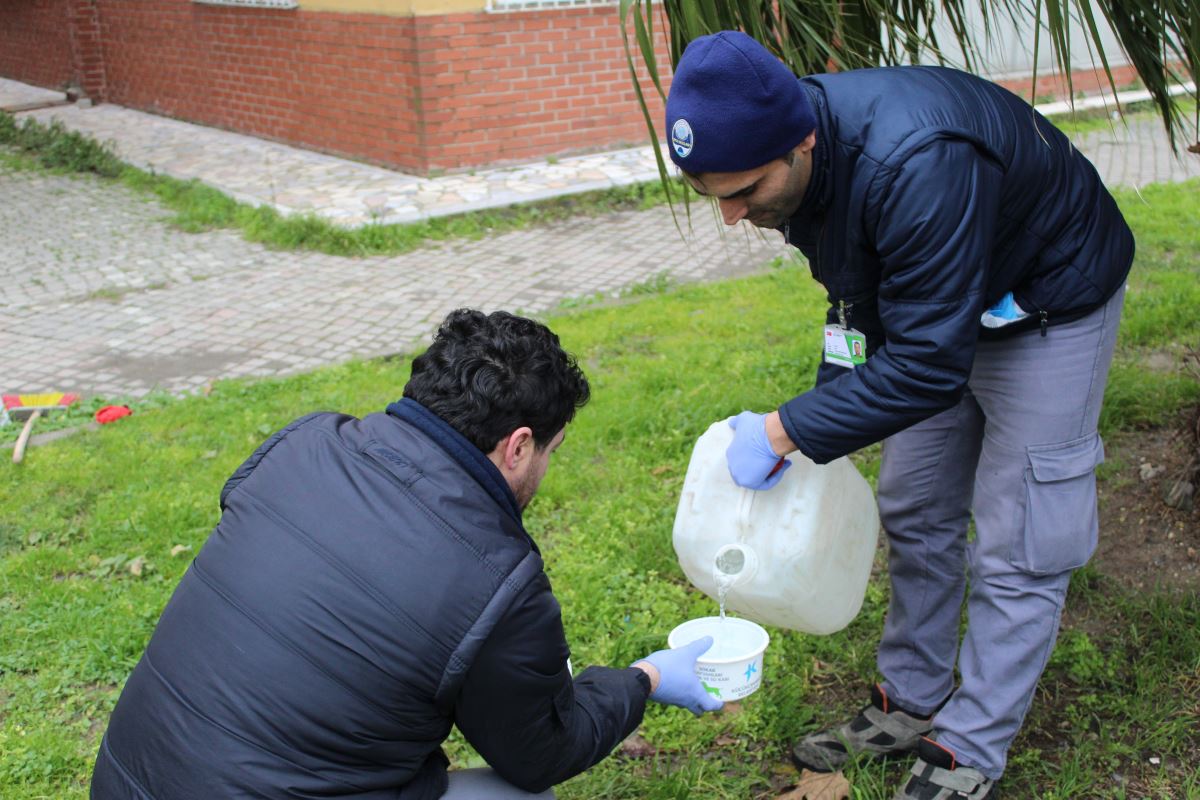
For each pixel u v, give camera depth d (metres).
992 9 3.15
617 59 10.50
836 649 3.25
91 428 5.32
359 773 1.76
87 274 8.02
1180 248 7.07
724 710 3.05
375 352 6.29
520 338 1.88
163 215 9.53
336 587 1.73
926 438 2.63
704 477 2.46
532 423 1.87
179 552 4.02
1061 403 2.38
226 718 1.72
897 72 2.23
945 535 2.70
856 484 2.53
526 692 1.80
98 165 11.21
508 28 9.83
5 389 5.94
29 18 15.34
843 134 2.14
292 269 7.96
